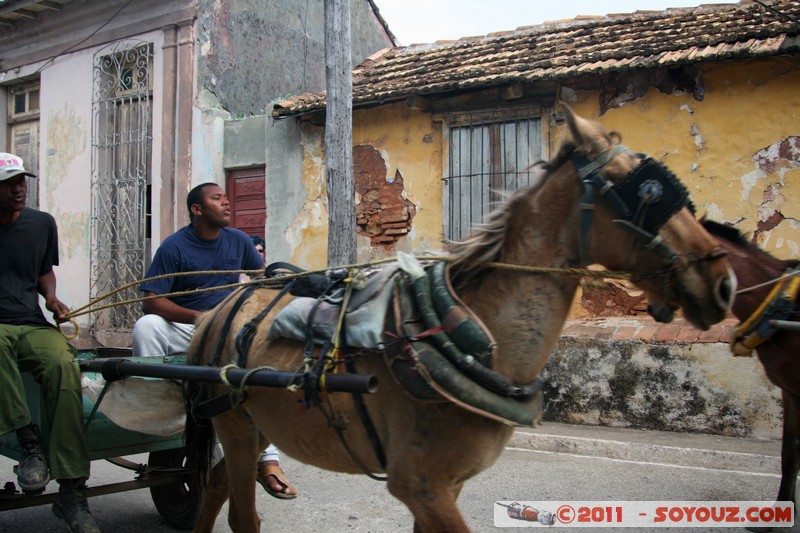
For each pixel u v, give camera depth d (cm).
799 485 527
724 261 239
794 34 673
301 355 300
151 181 1094
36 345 374
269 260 988
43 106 1222
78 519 361
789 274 380
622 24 899
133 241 1115
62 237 1190
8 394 353
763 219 701
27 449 364
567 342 726
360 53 1343
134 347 431
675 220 238
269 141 997
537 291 259
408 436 261
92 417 379
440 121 873
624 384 697
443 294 263
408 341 258
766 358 393
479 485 542
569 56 805
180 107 1066
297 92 1239
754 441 627
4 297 397
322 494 519
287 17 1220
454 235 858
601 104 777
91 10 1161
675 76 738
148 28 1098
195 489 432
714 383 657
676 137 740
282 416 310
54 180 1203
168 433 394
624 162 247
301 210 966
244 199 1040
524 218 264
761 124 701
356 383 247
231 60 1108
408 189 896
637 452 613
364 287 294
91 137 1153
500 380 249
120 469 605
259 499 508
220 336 350
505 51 919
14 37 1254
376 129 919
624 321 746
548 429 691
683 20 834
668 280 239
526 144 818
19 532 450
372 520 460
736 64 711
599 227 247
